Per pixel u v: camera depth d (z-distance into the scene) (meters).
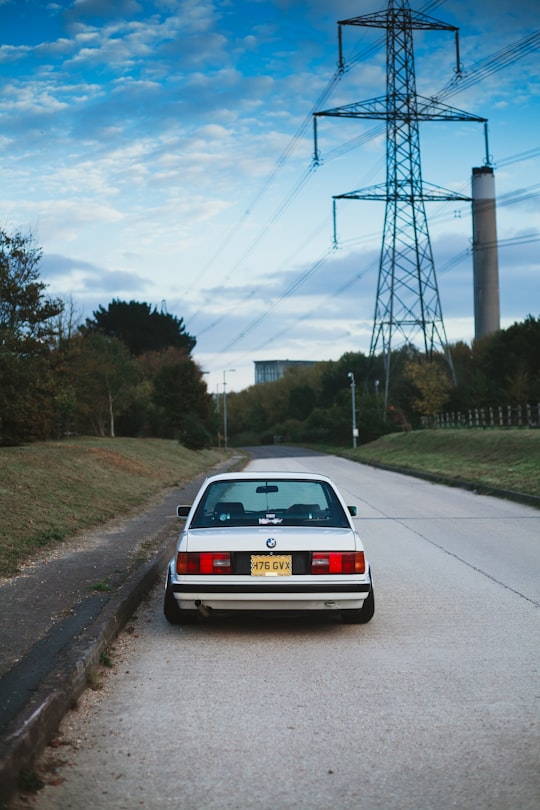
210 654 6.46
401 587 9.35
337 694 5.36
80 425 59.72
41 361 26.14
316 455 75.31
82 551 11.29
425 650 6.48
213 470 42.81
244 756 4.28
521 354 67.31
